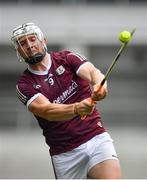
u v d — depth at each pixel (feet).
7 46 270.26
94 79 50.39
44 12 267.39
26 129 279.08
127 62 278.26
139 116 280.92
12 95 281.95
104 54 274.36
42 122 52.65
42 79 51.62
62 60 51.90
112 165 50.83
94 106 47.60
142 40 269.85
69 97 51.83
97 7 269.23
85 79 50.96
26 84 51.70
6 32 265.34
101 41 269.64
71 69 51.83
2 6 265.95
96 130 52.08
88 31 268.62
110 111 279.28
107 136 52.37
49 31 267.39
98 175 51.34
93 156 51.52
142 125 280.51
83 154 51.83
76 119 51.88
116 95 280.92
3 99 281.95
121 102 280.51
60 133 52.16
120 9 269.85
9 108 281.95
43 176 108.99
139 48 275.59
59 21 267.39
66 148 52.34
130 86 280.72
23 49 50.90
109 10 269.44
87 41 269.03
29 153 161.68
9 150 173.99
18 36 50.67
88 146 51.70
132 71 279.90
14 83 281.74
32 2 267.39
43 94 51.52
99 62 275.59
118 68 278.87
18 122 280.51
